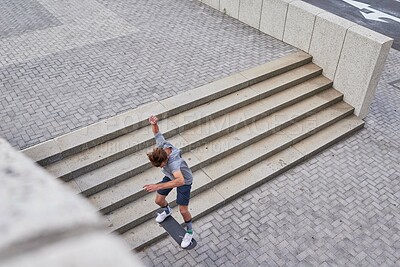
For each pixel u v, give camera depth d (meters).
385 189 7.02
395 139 8.24
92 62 8.57
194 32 10.18
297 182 7.12
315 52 8.99
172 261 5.70
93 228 0.70
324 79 8.91
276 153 7.53
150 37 9.81
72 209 0.72
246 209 6.57
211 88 7.82
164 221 5.91
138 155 6.61
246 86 8.18
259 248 5.93
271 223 6.34
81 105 7.16
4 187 0.74
